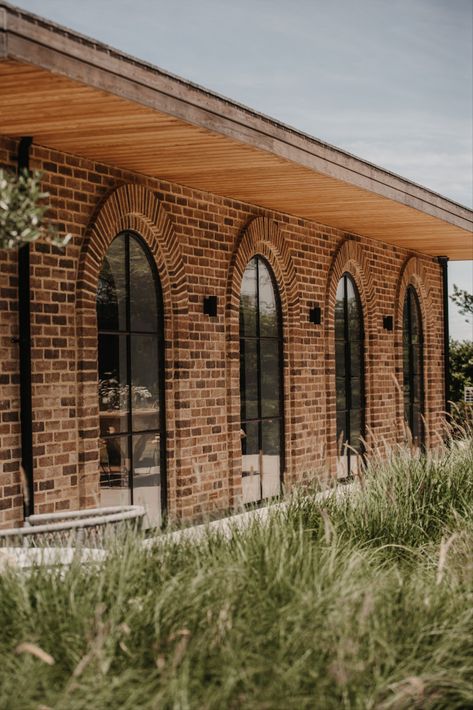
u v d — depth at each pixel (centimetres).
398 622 554
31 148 928
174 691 463
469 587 629
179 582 573
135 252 1095
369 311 1648
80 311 980
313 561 619
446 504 930
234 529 719
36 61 678
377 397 1664
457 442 1152
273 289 1380
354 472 991
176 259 1135
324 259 1488
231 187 1168
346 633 514
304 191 1196
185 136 901
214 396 1212
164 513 1127
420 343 1897
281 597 560
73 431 975
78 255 985
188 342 1159
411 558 780
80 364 980
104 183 1024
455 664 537
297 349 1402
